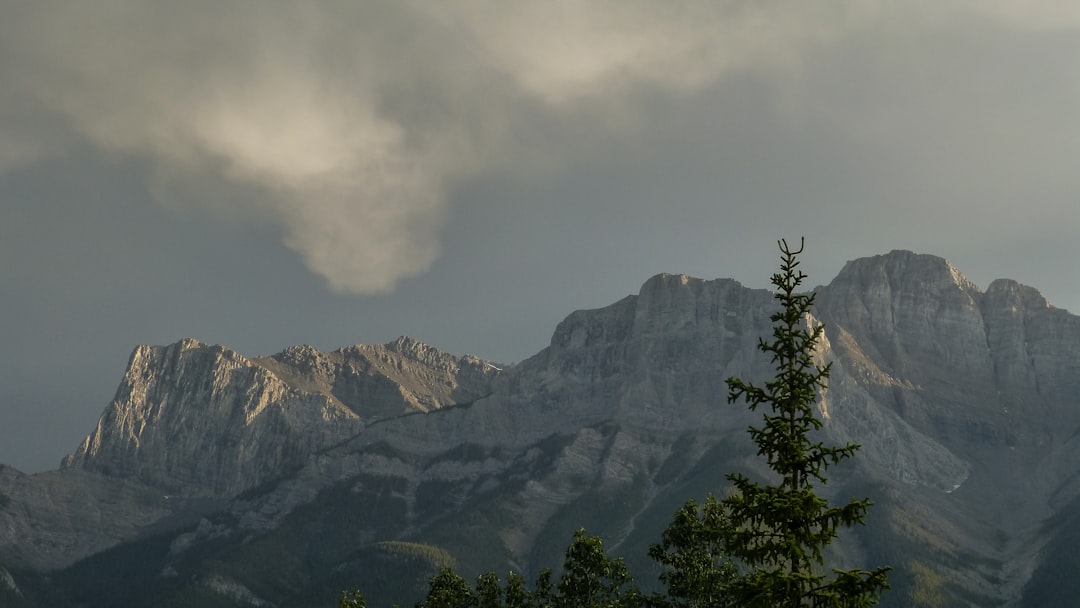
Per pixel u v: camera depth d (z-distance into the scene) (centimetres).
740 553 5697
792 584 5338
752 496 5734
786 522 5638
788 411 5872
